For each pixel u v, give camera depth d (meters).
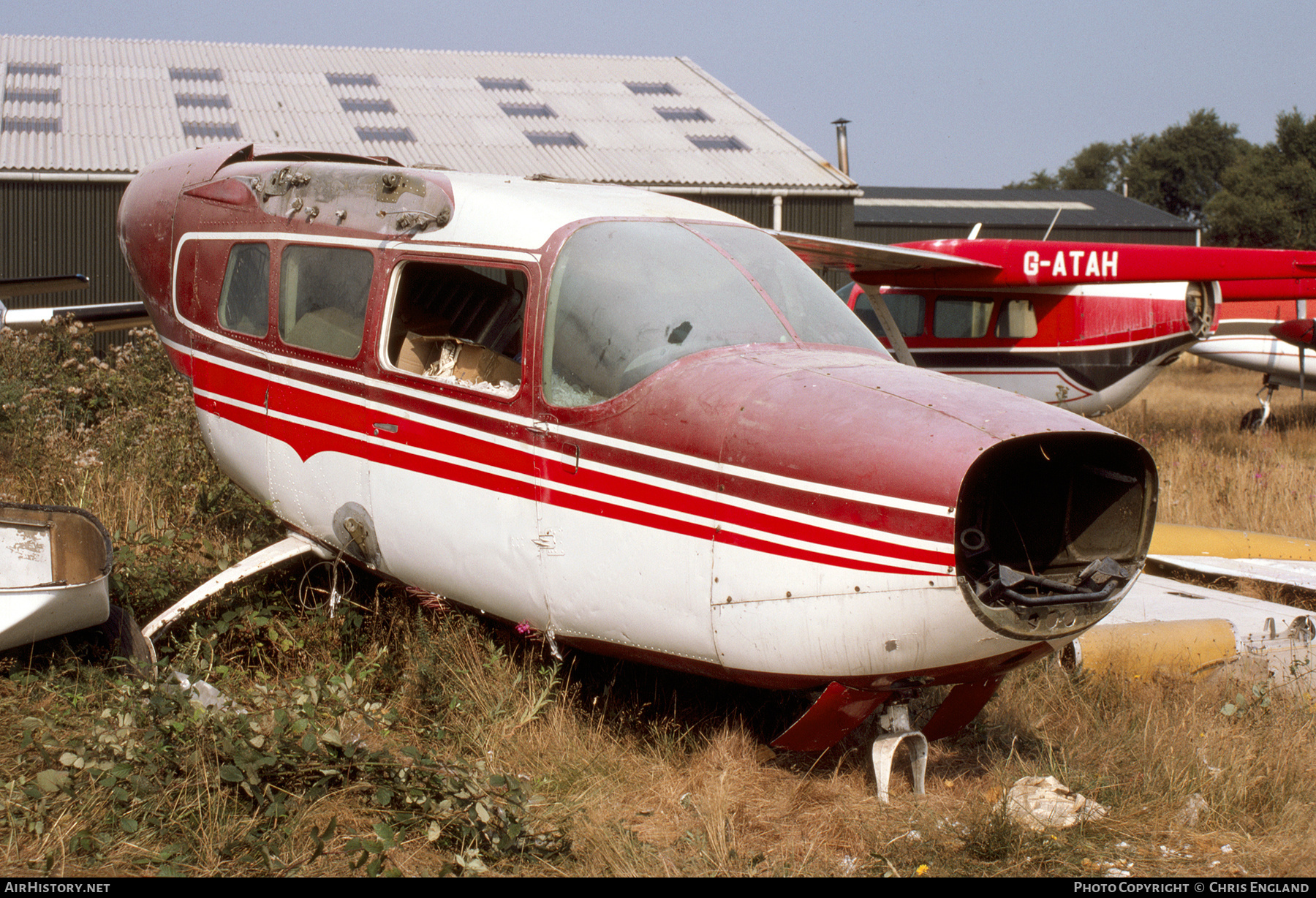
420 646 4.70
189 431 8.02
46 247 16.42
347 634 5.04
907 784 3.94
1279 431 16.14
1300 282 11.63
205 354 5.47
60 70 20.75
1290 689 4.82
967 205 40.72
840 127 25.02
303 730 3.64
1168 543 7.56
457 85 22.59
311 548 5.13
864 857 3.40
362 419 4.69
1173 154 77.62
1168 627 5.16
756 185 18.61
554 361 4.08
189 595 4.93
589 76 24.20
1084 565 3.71
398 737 4.16
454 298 5.06
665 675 4.69
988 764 4.13
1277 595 6.66
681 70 25.41
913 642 3.33
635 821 3.66
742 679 3.71
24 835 3.17
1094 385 11.91
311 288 4.96
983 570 3.40
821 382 3.66
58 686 4.12
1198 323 11.77
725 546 3.58
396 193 4.76
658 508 3.74
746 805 3.76
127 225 6.00
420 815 3.38
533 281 4.18
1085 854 3.42
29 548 4.73
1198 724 4.38
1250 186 57.41
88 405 9.42
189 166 5.77
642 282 4.12
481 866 3.12
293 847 3.22
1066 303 11.80
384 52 24.27
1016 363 12.01
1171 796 3.75
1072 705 4.64
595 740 4.15
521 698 4.34
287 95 20.89
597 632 4.01
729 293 4.19
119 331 16.09
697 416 3.69
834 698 3.60
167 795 3.33
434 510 4.43
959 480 3.18
